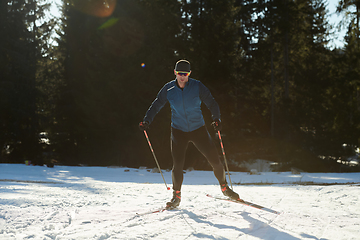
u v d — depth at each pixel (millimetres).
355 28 24453
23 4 28953
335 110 28141
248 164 26438
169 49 25859
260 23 30859
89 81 26391
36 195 4207
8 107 26891
